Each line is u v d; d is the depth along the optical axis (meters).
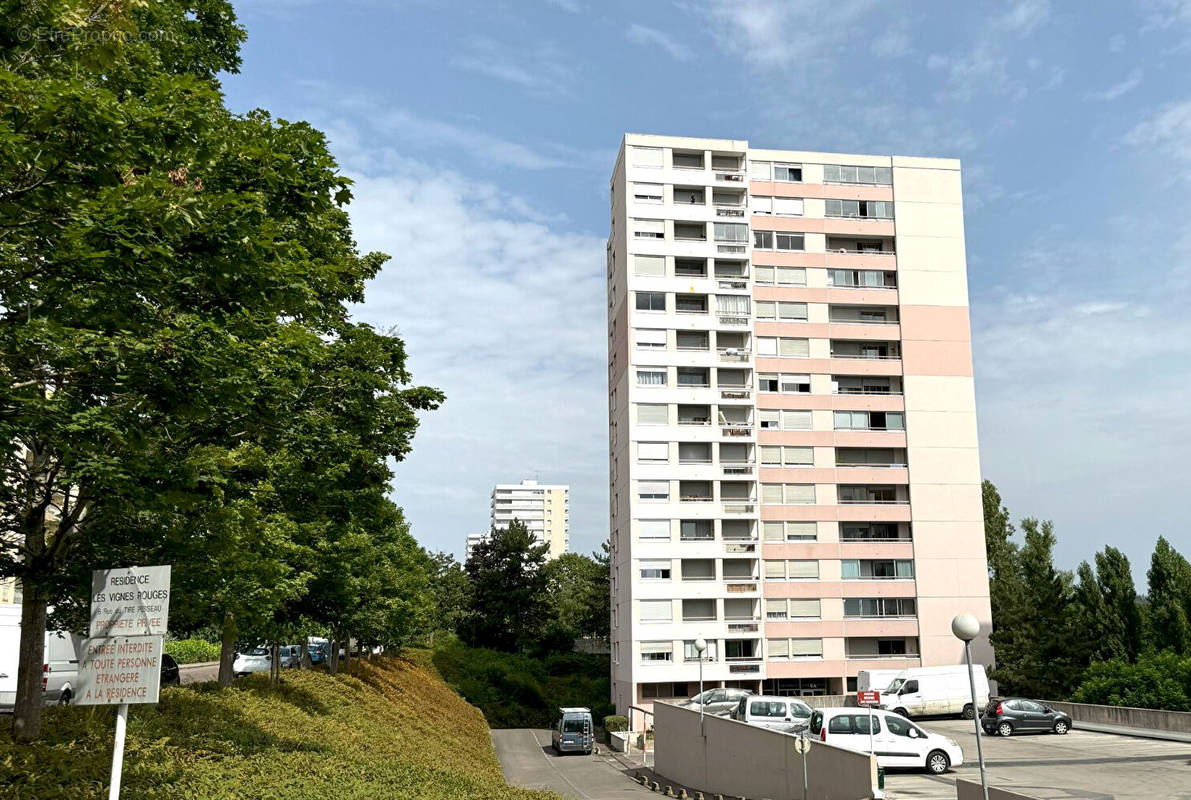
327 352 16.97
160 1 12.85
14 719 12.75
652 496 62.12
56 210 8.41
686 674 60.12
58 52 8.80
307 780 15.63
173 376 9.60
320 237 13.59
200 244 9.46
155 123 8.73
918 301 66.50
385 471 18.42
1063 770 29.00
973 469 64.75
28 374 9.70
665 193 65.75
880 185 67.94
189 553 12.84
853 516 63.22
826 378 65.00
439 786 18.59
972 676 16.47
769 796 28.34
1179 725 38.09
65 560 12.37
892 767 29.28
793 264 66.12
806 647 61.44
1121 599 63.03
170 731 15.98
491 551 92.50
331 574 25.94
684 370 64.31
